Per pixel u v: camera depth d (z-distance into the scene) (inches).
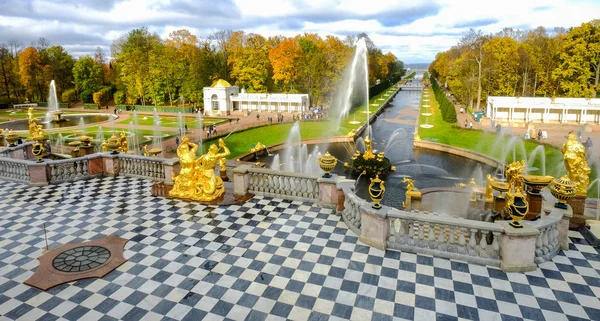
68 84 4653.1
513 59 3208.7
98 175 849.5
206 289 435.8
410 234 513.3
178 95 4106.8
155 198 707.4
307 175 677.9
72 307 405.4
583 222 568.4
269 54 3809.1
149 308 404.5
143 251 517.7
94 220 614.5
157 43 3905.0
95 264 482.9
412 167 1739.7
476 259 479.2
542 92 3243.1
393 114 3540.8
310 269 474.3
